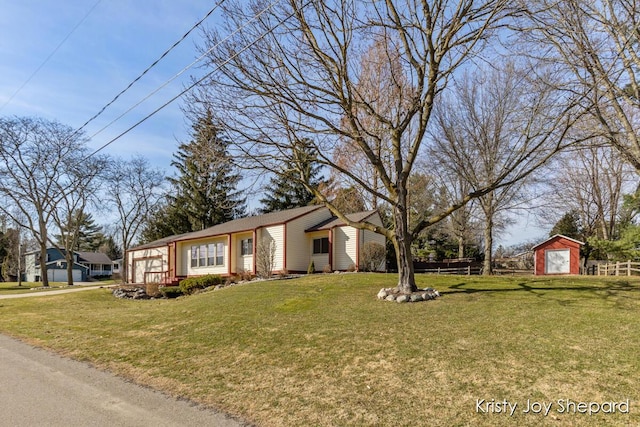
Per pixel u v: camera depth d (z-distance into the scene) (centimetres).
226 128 1001
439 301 995
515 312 837
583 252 2862
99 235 7388
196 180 4050
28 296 2319
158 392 555
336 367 615
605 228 2869
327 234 2186
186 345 805
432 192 3197
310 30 969
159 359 725
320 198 1136
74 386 586
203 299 1388
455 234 3222
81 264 6097
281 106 1030
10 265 5356
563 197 2709
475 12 953
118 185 3950
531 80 1390
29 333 1025
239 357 702
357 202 2964
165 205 4275
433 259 3675
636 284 1166
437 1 958
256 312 1033
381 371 584
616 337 644
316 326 843
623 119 1151
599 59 1017
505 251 4341
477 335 700
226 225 2716
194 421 452
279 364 649
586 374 518
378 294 1093
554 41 1055
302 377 588
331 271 2058
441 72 1055
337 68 988
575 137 1230
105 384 595
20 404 510
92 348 828
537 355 591
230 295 1348
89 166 3428
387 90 1288
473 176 2122
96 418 462
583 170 3005
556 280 1371
